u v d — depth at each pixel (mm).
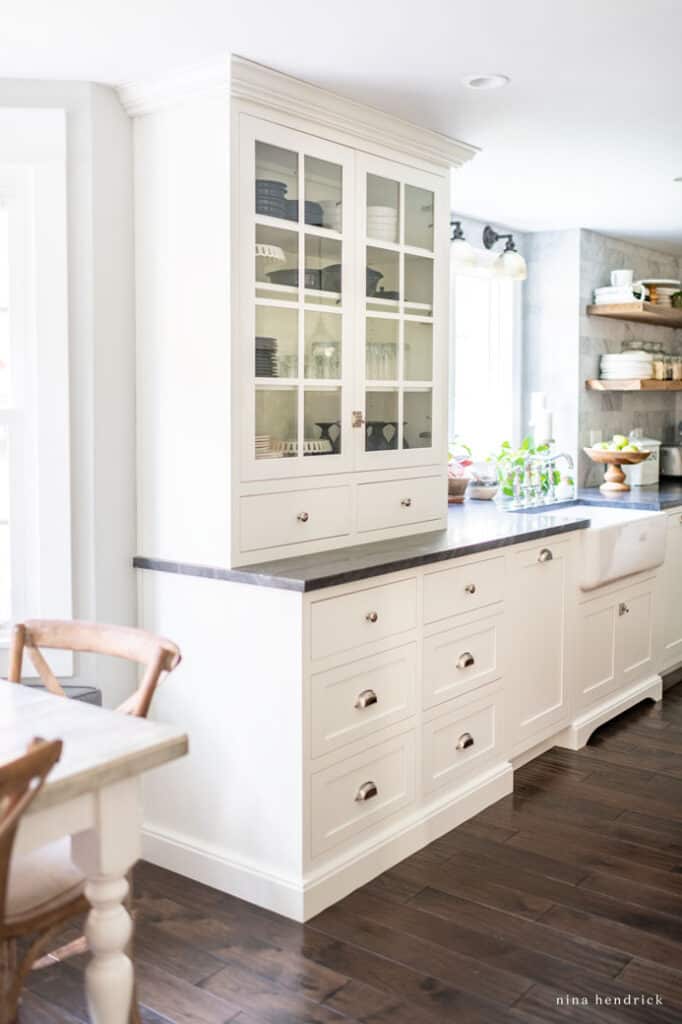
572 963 2422
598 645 4141
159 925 2611
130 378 2988
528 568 3604
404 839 2994
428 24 2465
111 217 2910
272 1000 2275
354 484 3217
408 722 3033
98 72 2775
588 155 3725
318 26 2473
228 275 2740
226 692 2807
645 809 3361
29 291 2896
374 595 2867
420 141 3359
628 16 2436
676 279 6285
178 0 2303
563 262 5254
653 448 5656
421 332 3506
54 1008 2250
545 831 3189
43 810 1567
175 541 2936
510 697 3537
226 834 2822
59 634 2213
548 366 5352
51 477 2914
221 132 2723
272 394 2916
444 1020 2199
